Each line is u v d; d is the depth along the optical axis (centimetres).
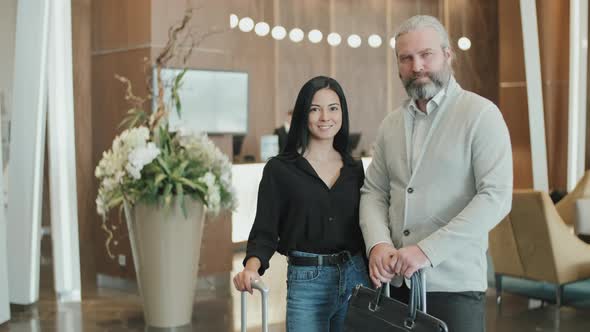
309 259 278
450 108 252
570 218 787
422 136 256
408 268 230
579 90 953
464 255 249
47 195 714
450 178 249
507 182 240
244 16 1241
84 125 965
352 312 240
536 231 635
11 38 662
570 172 962
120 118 784
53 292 726
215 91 800
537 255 639
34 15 664
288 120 1108
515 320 602
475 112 246
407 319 226
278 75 1302
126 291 745
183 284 590
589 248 639
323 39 1355
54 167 715
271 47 1292
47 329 588
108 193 565
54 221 714
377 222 260
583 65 950
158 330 579
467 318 248
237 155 1065
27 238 665
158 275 581
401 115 266
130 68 770
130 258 753
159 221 571
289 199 280
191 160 569
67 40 723
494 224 239
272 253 281
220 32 802
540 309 640
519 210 644
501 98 1210
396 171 262
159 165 560
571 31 947
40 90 668
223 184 581
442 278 247
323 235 276
